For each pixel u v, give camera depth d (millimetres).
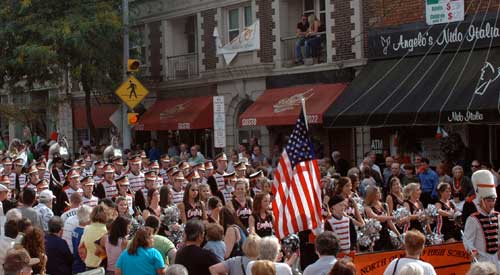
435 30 33812
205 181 29422
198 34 46594
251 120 39312
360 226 20922
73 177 26391
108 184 28156
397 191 23109
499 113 28875
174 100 48000
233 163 33562
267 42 41938
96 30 44969
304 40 40062
